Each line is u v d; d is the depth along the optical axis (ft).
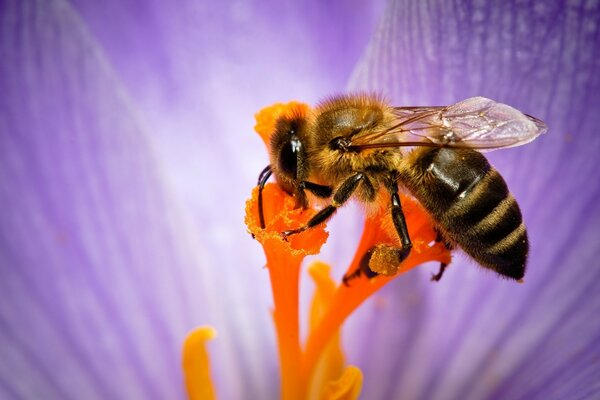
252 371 0.37
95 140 0.37
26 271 0.36
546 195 0.36
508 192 0.34
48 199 0.37
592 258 0.36
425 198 0.34
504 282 0.37
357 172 0.34
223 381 0.37
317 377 0.36
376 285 0.35
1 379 0.35
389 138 0.34
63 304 0.36
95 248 0.37
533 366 0.36
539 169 0.36
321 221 0.34
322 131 0.35
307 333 0.37
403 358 0.37
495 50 0.36
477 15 0.36
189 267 0.37
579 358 0.35
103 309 0.37
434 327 0.37
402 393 0.37
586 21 0.36
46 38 0.37
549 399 0.35
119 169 0.37
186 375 0.35
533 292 0.36
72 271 0.37
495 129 0.34
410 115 0.35
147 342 0.37
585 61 0.36
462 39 0.36
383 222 0.34
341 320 0.35
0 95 0.37
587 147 0.36
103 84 0.37
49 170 0.37
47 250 0.36
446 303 0.37
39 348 0.36
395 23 0.37
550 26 0.36
